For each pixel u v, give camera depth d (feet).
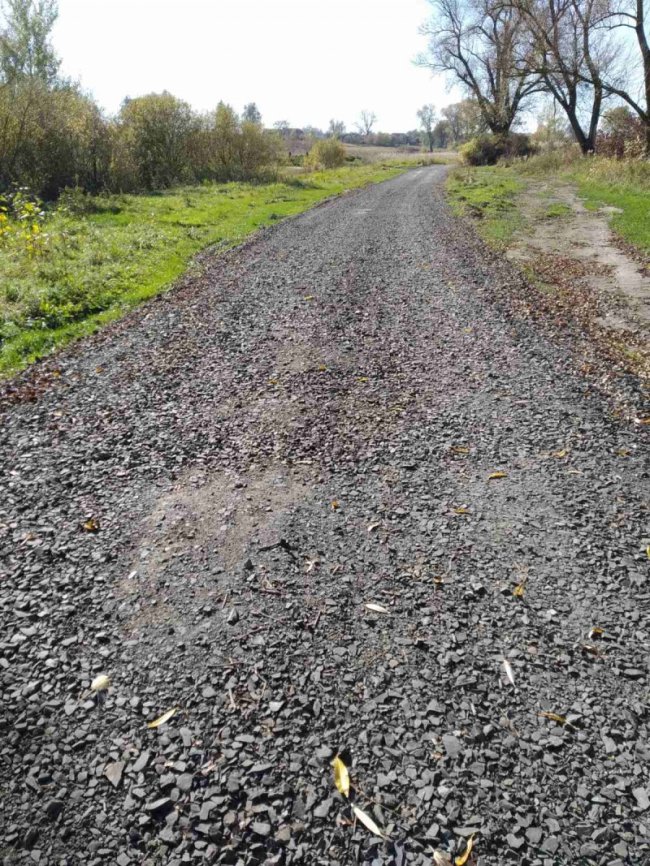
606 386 18.84
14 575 11.16
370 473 14.34
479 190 76.38
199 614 10.18
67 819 7.19
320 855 6.81
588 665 9.17
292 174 126.11
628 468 14.29
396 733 8.17
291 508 13.01
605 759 7.82
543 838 6.94
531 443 15.51
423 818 7.16
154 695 8.77
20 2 86.99
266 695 8.73
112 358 22.41
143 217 55.88
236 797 7.41
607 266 36.60
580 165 92.27
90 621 10.09
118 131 81.66
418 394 18.66
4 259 35.42
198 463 14.94
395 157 216.54
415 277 33.55
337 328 25.14
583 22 94.02
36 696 8.77
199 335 24.79
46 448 15.87
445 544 11.82
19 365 22.07
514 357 21.35
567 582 10.78
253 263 38.60
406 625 9.92
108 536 12.23
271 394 18.92
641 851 6.81
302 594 10.59
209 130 103.09
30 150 68.44
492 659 9.29
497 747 7.98
